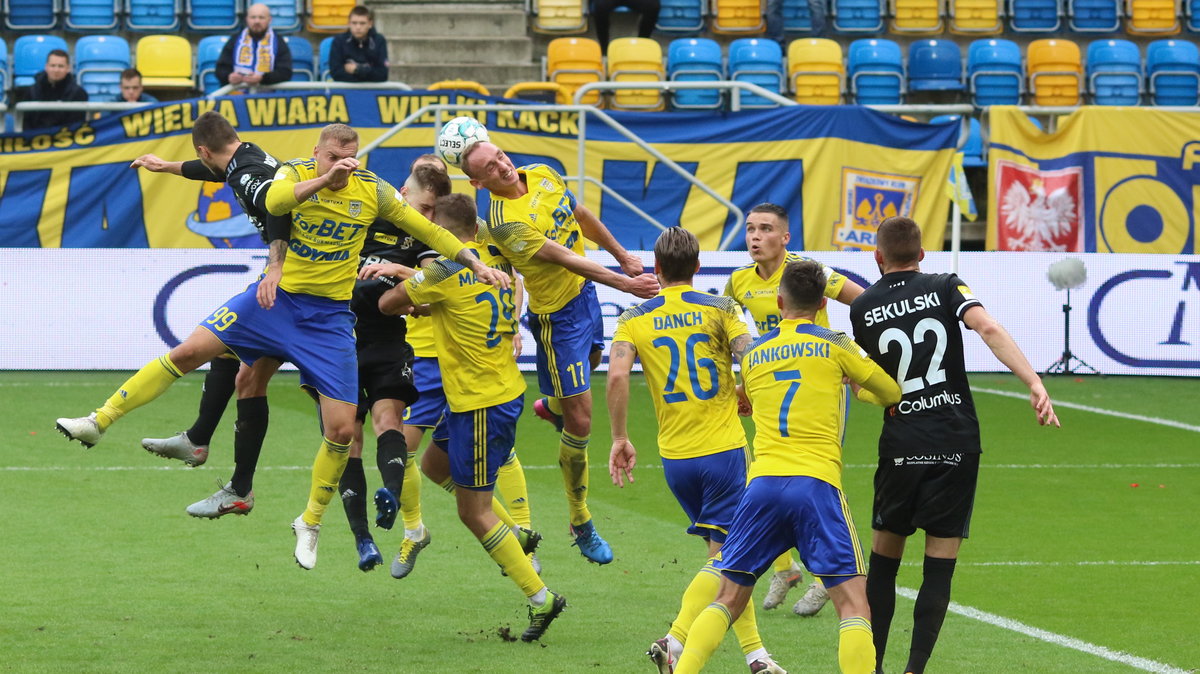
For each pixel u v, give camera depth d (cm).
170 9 4681
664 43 4862
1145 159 3891
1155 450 2992
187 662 1527
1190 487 2642
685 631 1386
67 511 2311
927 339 1467
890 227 1518
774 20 4691
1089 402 3503
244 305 1664
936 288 1482
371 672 1507
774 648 1638
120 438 2917
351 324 1712
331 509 2400
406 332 1942
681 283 1576
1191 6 4928
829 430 1380
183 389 3525
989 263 3819
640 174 3847
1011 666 1547
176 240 3753
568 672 1514
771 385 1389
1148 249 3903
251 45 3897
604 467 2788
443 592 1900
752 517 1367
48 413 3125
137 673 1480
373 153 3769
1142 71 4862
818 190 3850
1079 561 2078
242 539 2164
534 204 1867
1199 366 3853
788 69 4672
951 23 4934
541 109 3769
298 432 3034
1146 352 3856
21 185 3700
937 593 1448
